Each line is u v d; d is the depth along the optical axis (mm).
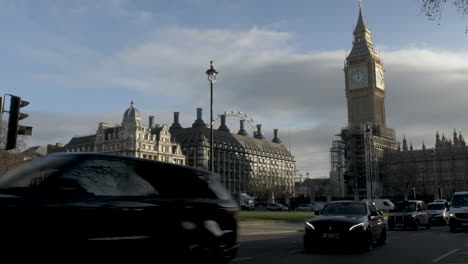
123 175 5805
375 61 158125
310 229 13773
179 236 6074
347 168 124375
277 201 103062
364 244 13562
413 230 26234
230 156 149375
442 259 11961
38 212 4727
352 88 156875
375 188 119875
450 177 146875
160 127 128125
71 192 5141
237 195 80375
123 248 5414
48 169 5262
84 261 5055
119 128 117875
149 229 5719
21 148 58844
